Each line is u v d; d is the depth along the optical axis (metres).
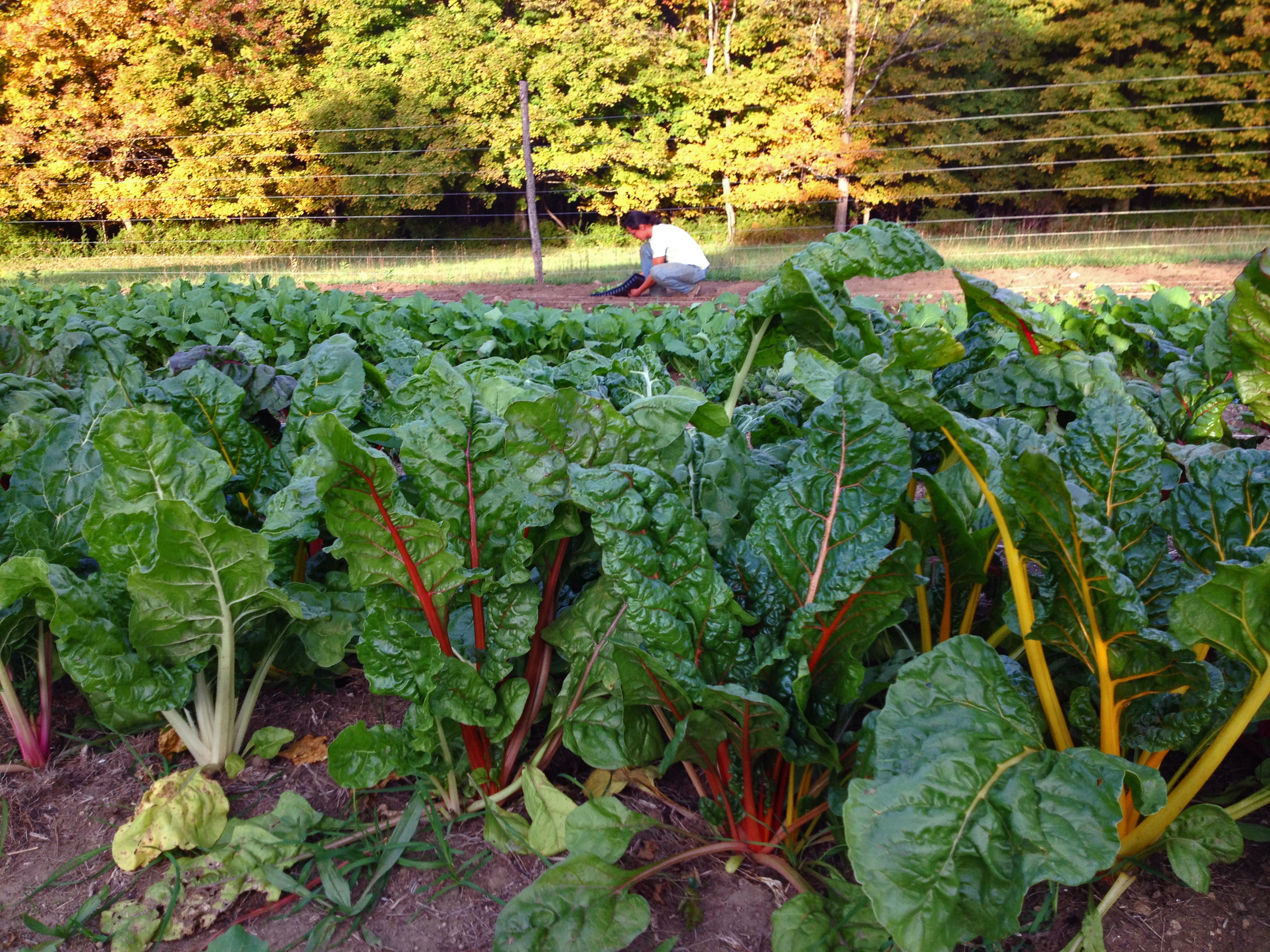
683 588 1.69
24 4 20.55
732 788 1.87
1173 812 1.67
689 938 1.72
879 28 19.12
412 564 1.80
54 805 2.09
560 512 1.89
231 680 2.09
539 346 5.96
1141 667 1.58
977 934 1.36
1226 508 1.79
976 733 1.52
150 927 1.75
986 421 1.92
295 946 1.74
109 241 20.86
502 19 22.61
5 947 1.74
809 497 1.78
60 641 1.86
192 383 2.37
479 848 1.95
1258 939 1.65
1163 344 4.40
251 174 20.70
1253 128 17.91
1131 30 18.53
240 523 2.38
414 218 23.11
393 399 2.37
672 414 1.96
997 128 19.62
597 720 1.95
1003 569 2.35
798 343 2.40
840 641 1.75
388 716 2.37
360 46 21.52
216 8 20.77
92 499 2.00
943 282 11.23
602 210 20.78
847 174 18.94
